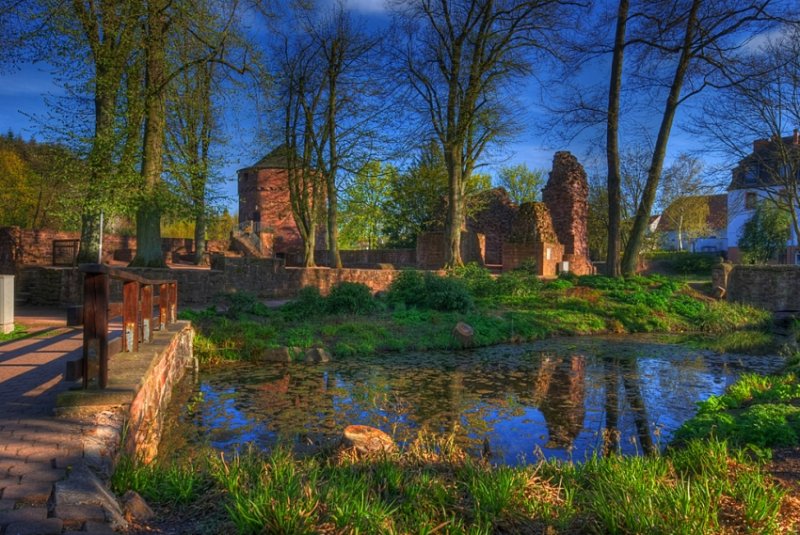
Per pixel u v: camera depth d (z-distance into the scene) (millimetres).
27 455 3424
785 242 40781
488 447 6105
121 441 3939
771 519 3309
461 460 4820
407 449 5891
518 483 3920
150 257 16844
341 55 24719
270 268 19969
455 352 13656
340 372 10758
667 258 45688
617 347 14914
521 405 8352
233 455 5633
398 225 42031
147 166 16312
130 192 15039
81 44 14242
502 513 3494
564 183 34062
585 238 35406
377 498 3471
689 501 3447
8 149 39719
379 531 2973
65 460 3367
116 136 14469
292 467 3857
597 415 7824
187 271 17312
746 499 3627
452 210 25625
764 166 25359
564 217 34031
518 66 24047
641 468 4309
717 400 7172
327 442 5852
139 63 15469
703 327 19656
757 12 21625
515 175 57562
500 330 16156
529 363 12219
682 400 8836
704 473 4156
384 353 13242
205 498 3467
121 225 32188
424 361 12250
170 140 17609
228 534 2943
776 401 6840
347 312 16578
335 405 8086
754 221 42406
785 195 25188
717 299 23688
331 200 25828
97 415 4203
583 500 3773
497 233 39188
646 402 8664
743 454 4906
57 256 20656
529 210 29875
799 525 3439
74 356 7047
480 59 24594
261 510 3023
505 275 22844
